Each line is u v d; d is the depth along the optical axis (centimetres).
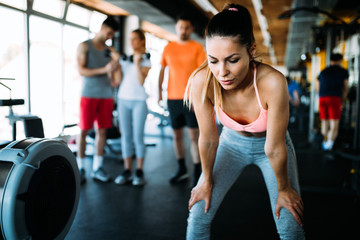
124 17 849
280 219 119
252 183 321
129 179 318
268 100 106
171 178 323
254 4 792
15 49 511
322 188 295
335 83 441
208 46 94
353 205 264
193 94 114
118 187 303
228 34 89
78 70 305
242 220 230
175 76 296
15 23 501
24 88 519
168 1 705
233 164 131
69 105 709
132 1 594
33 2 518
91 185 308
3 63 505
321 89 455
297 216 117
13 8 480
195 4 816
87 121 310
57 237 153
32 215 133
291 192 120
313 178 348
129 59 304
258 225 222
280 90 103
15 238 128
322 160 434
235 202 267
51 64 598
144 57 301
